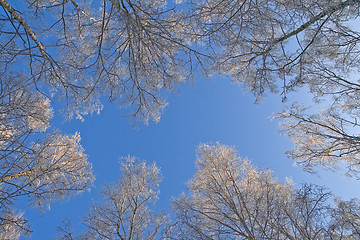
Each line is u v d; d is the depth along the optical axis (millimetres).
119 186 6422
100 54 4094
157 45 4156
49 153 4785
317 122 5684
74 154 5461
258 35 4188
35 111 4016
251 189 5844
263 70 4316
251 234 4410
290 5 3453
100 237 5438
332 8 3396
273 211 4395
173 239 4766
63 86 4359
